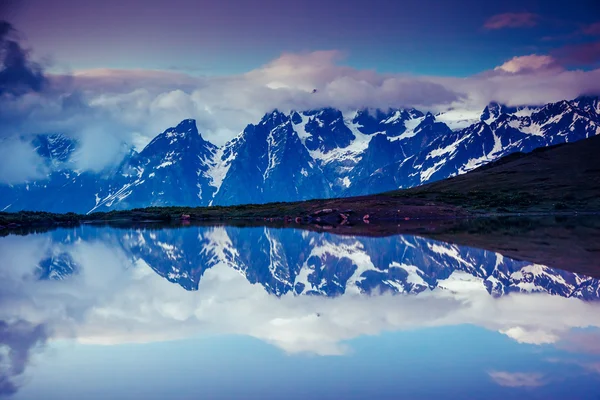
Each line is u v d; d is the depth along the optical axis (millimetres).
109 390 25672
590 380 25625
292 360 29141
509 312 38594
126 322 38219
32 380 26984
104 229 152875
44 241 111625
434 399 23984
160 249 92938
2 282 57344
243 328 35969
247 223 167125
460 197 186750
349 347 31172
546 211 163250
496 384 25344
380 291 48656
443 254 72312
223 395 24875
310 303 44031
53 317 39844
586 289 46375
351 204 180875
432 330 34188
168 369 28172
